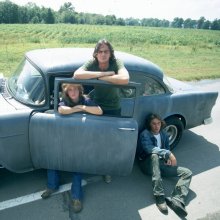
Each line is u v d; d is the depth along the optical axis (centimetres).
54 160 354
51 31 5516
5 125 329
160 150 418
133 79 430
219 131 651
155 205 386
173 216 370
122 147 347
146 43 3319
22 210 356
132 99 418
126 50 2238
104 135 339
